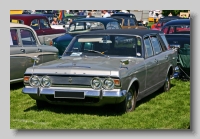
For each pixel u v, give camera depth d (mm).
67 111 7191
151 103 8047
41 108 7395
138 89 7328
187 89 9672
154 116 7008
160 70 8617
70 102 6691
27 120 6672
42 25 14508
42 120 6664
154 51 8453
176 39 12914
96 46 7828
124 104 6855
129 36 7828
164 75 9000
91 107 7414
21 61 9484
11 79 9273
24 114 6992
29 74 6836
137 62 7359
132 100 7188
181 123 6617
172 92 9266
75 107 7434
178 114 7191
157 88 8648
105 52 7715
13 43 9445
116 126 6344
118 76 6430
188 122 6668
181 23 13852
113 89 6465
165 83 9219
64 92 6602
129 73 6812
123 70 6633
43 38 14180
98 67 6680
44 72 6746
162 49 9047
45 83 6742
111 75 6445
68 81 6617
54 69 6730
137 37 7848
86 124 6410
